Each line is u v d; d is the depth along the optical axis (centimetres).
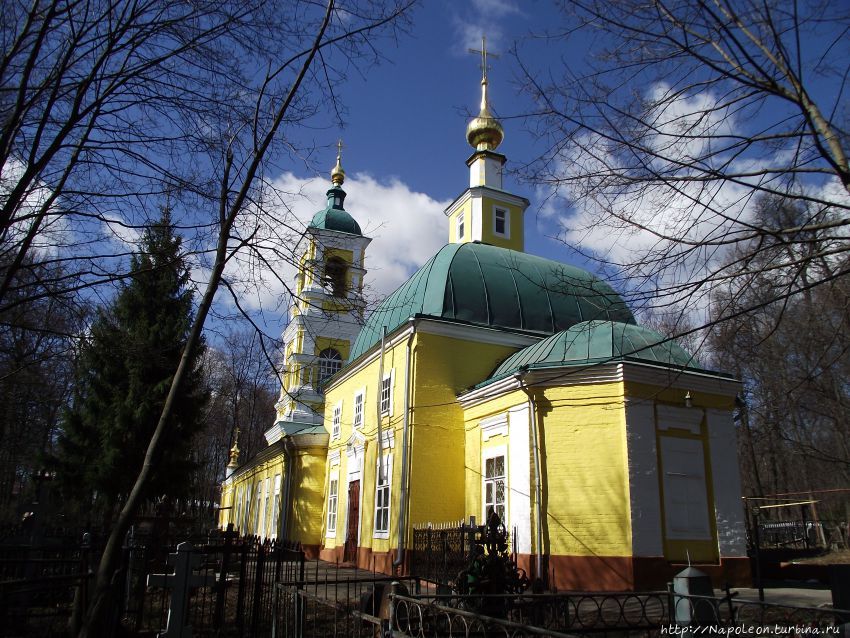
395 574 1739
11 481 3594
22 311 1123
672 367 1095
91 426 2317
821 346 1013
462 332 2006
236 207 803
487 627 714
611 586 1370
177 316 2305
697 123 655
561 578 1429
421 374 1927
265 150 823
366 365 2350
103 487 2195
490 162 2702
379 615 898
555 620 902
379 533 1959
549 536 1478
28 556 1377
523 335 2080
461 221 2736
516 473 1595
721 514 1488
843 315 767
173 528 2364
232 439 5400
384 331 2025
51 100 808
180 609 738
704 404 1559
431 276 2162
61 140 821
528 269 2250
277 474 3256
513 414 1650
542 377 1577
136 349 1205
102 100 850
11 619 963
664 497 1441
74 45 829
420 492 1822
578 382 1537
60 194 906
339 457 2556
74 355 1187
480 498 1767
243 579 1040
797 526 2416
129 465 2220
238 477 4716
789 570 1708
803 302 959
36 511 1556
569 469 1495
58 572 1265
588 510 1445
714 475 1511
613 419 1479
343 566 2152
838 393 1858
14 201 803
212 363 3803
